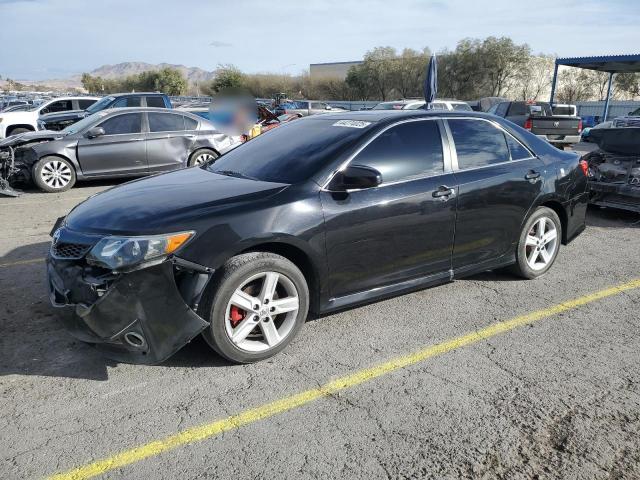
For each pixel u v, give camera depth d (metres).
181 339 3.13
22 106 21.14
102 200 3.73
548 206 5.18
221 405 3.07
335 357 3.63
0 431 2.82
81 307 3.07
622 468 2.59
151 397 3.14
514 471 2.56
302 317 3.63
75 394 3.17
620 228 7.41
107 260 3.04
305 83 56.12
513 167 4.71
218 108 13.27
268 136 4.69
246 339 3.54
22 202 8.93
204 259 3.18
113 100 14.48
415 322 4.19
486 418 2.97
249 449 2.70
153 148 10.49
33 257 5.79
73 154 9.91
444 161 4.27
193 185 3.83
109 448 2.70
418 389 3.25
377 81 51.00
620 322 4.24
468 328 4.10
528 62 43.50
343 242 3.68
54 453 2.66
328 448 2.71
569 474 2.55
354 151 3.84
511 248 4.80
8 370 3.44
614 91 44.25
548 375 3.43
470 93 45.19
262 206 3.40
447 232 4.24
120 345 3.17
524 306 4.52
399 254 4.01
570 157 5.32
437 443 2.76
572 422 2.94
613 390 3.26
